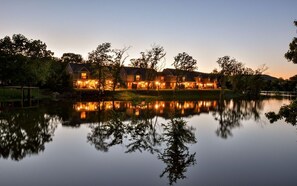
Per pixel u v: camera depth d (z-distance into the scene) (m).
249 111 53.16
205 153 20.91
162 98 86.75
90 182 15.00
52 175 15.97
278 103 76.19
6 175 15.93
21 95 65.81
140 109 51.22
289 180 15.59
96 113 43.12
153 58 95.62
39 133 27.11
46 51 73.75
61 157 19.36
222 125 34.62
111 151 20.86
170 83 126.19
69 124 32.38
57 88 80.19
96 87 96.00
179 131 25.53
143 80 114.94
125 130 28.09
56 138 25.02
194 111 51.03
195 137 26.34
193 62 108.94
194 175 16.23
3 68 63.62
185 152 20.98
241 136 27.55
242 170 17.16
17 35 68.00
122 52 86.12
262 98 101.00
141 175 16.09
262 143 24.58
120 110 48.41
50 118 36.75
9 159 18.83
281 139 26.38
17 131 27.89
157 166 17.69
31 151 20.77
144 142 23.41
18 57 64.81
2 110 43.72
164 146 22.34
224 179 15.66
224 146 23.20
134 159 18.98
